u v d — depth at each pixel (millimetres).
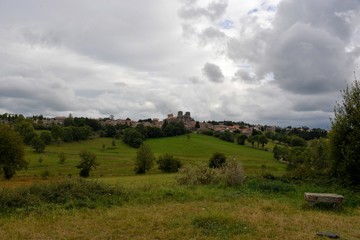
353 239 9656
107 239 9508
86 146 123375
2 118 157250
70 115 173250
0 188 14664
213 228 10352
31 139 110750
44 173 67438
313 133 146750
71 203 13656
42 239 9531
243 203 14773
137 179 42781
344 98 18969
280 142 144750
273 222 11320
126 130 133250
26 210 12820
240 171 19781
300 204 14641
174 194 16094
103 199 14664
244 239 9391
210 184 22156
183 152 110500
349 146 17922
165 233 9891
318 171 20578
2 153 54344
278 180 20438
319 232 10094
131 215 12148
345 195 16203
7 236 9734
